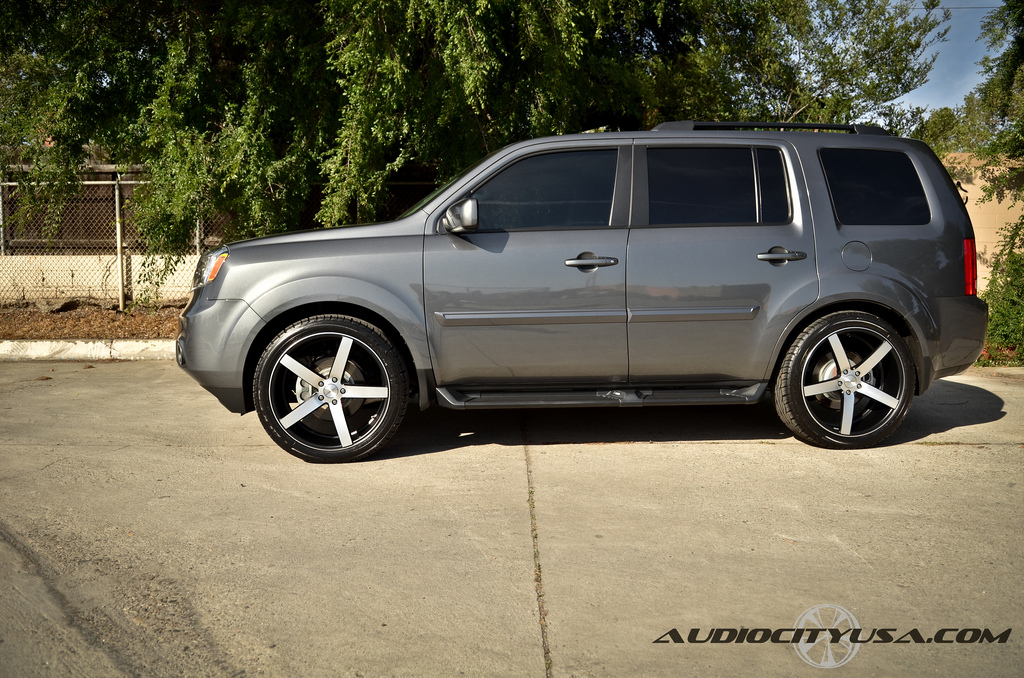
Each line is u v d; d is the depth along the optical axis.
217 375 4.28
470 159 7.06
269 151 7.16
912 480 3.91
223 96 7.47
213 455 4.46
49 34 7.54
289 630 2.47
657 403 4.29
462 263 4.23
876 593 2.70
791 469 4.11
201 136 7.10
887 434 4.43
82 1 7.35
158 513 3.51
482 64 6.04
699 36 9.91
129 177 10.29
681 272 4.24
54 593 2.72
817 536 3.19
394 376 4.25
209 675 2.22
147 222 7.51
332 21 6.63
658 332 4.28
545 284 4.23
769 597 2.67
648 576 2.84
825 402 4.57
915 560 2.96
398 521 3.41
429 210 4.34
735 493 3.73
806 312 4.29
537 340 4.27
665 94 9.96
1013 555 2.99
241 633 2.45
